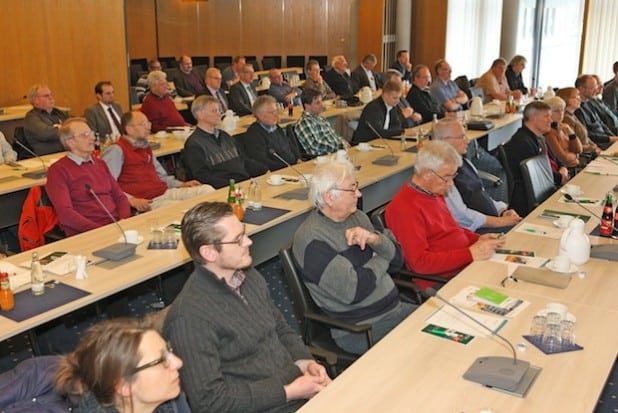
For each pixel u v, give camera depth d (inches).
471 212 148.5
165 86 275.1
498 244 114.9
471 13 456.4
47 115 238.1
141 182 182.7
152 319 67.3
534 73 447.5
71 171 152.3
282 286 169.3
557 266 104.1
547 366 74.6
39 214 150.0
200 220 77.3
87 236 127.9
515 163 181.6
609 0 385.7
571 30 416.2
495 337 82.0
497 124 265.0
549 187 176.2
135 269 109.7
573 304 91.9
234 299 79.7
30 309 94.0
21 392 59.8
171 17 511.5
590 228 130.1
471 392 69.6
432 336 82.5
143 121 181.3
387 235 112.0
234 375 78.5
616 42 389.7
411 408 66.7
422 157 118.5
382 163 191.0
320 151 219.6
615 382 117.6
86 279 105.3
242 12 505.7
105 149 193.6
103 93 255.1
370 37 469.4
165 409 66.3
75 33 287.9
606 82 374.3
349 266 97.7
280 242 159.3
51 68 290.4
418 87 311.7
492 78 355.9
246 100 323.0
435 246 120.3
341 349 100.3
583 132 243.9
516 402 67.4
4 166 192.1
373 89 399.5
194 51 521.0
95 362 57.7
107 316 136.6
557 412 65.6
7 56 286.4
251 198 151.9
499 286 98.8
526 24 441.7
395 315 104.0
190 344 73.9
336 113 297.1
